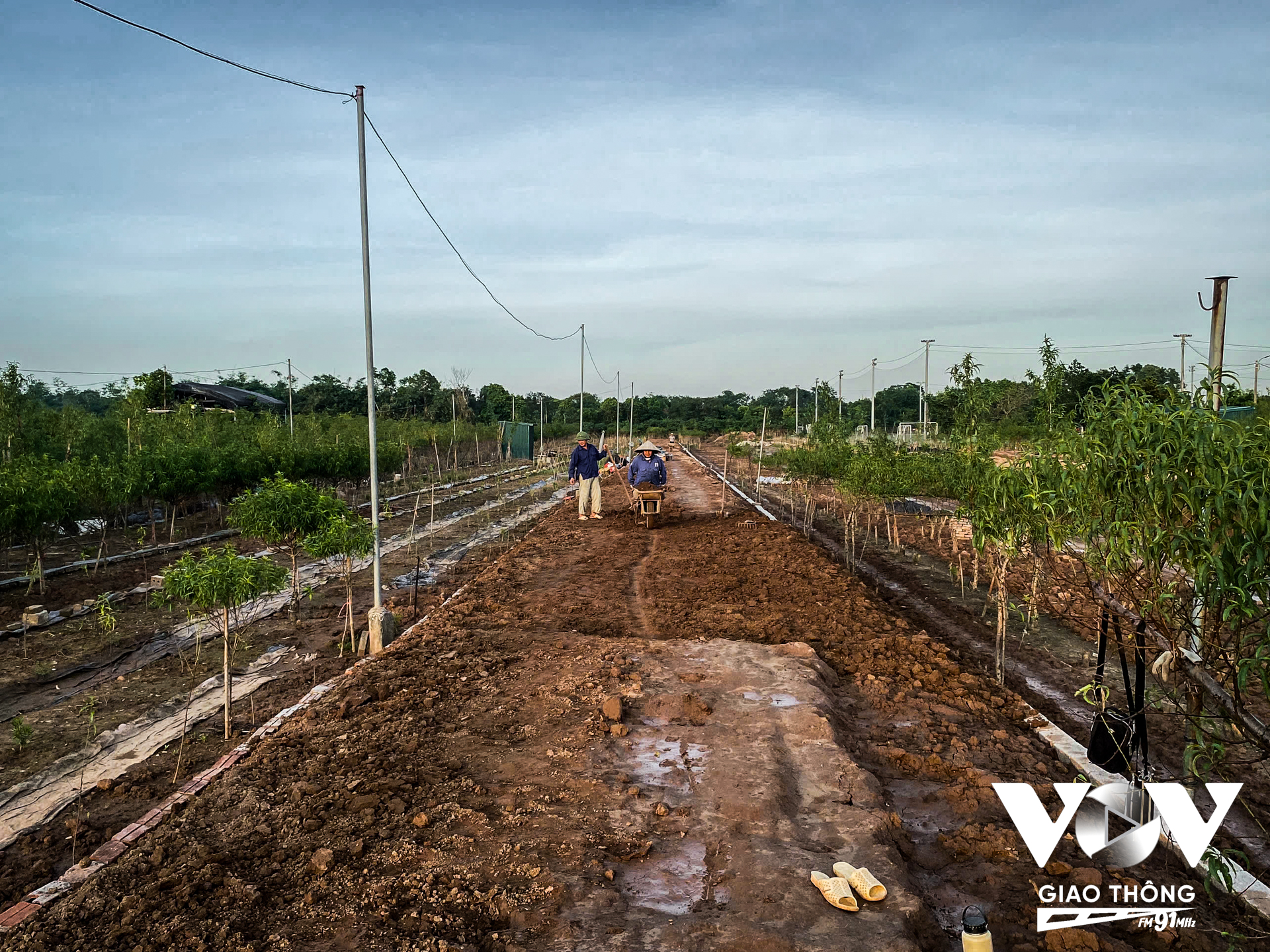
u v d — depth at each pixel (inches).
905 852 205.3
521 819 210.8
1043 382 708.0
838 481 670.5
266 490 453.4
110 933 168.9
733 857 191.5
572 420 3284.9
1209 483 141.6
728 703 295.6
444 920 167.5
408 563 689.0
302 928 167.0
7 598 521.0
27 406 824.3
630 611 458.0
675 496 1155.3
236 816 220.8
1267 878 199.2
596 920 166.2
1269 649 133.4
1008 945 168.2
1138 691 218.5
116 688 365.4
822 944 157.2
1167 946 171.0
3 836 238.4
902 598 529.3
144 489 653.3
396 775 239.8
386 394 2421.3
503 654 368.5
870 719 299.3
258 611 501.4
